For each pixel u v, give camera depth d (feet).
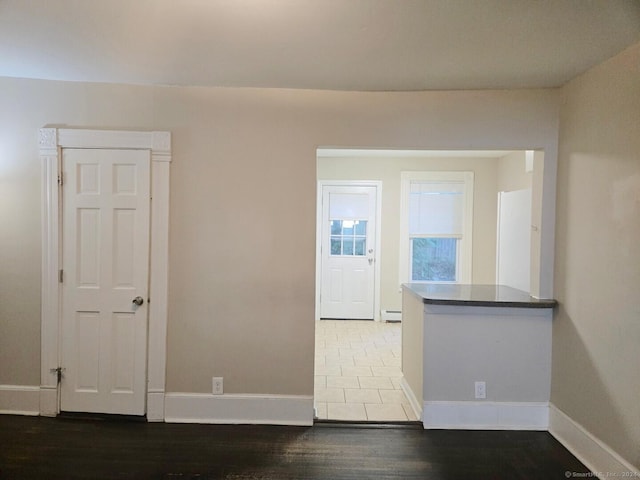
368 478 7.35
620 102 7.13
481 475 7.48
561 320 8.87
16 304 9.32
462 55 7.45
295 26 6.48
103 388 9.33
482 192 19.56
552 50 7.18
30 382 9.39
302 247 9.36
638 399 6.66
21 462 7.67
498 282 12.58
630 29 6.37
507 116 9.20
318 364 13.48
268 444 8.45
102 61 8.00
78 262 9.28
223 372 9.36
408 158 19.71
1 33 6.89
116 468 7.54
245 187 9.32
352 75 8.45
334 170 19.84
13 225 9.27
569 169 8.66
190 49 7.39
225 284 9.36
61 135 9.14
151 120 9.23
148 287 9.27
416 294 10.03
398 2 5.74
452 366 9.28
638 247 6.69
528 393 9.27
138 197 9.21
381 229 19.85
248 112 9.28
